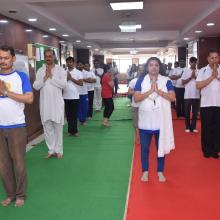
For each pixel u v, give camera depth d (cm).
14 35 859
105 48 2011
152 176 470
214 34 1255
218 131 547
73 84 747
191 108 798
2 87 349
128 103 1512
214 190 415
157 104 428
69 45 1593
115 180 455
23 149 371
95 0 731
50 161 551
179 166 514
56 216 349
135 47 1997
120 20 1031
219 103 541
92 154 594
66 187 431
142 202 381
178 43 1664
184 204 375
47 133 566
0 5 684
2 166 370
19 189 378
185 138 714
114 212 356
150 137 446
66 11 862
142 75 441
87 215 350
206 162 534
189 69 768
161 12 903
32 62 761
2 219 344
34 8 745
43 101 547
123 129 844
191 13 917
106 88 878
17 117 360
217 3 728
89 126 891
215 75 530
